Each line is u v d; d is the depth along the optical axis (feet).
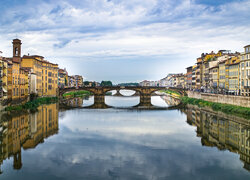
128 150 111.14
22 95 268.62
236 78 269.23
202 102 302.86
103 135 139.44
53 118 198.80
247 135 138.31
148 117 211.82
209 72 370.94
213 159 99.66
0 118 181.57
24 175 83.30
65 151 108.88
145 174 85.20
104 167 90.99
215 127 161.68
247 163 94.99
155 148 114.21
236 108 211.20
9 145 116.47
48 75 394.11
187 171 87.92
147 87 415.44
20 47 309.42
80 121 187.62
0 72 201.67
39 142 122.31
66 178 81.30
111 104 349.41
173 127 164.25
